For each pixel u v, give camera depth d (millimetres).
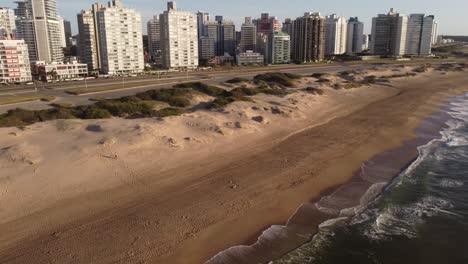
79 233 21203
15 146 32562
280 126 45938
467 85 96938
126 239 20766
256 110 51656
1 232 21094
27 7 181750
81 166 29375
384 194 27844
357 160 35156
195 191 27156
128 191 26578
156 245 20344
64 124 39469
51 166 29078
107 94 78312
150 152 33281
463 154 37375
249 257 19797
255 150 36906
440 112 59500
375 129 46719
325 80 94188
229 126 42625
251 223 23109
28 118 47688
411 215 24734
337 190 28453
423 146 40188
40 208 23656
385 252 20750
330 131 45250
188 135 38438
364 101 68438
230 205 25219
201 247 20406
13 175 27391
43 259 18875
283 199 26484
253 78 101562
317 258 20016
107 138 34438
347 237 22031
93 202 24766
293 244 21156
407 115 55844
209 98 67438
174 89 70188
